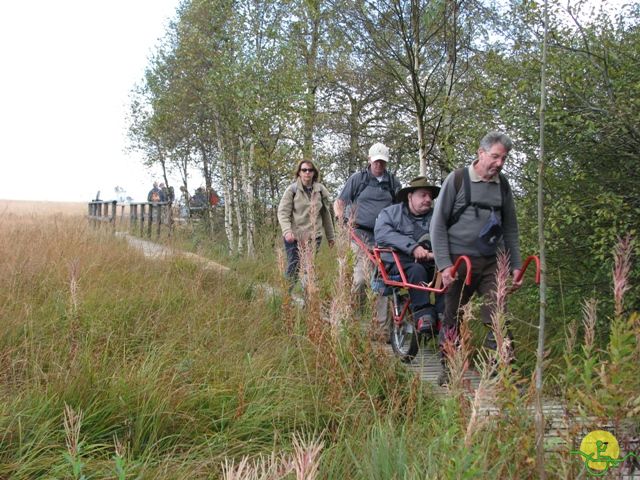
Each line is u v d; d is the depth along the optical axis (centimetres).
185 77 1576
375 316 509
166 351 523
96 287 711
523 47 616
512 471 280
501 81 628
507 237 536
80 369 445
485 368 300
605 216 519
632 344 267
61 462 354
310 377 488
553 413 343
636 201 552
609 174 578
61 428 391
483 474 264
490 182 525
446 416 299
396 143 1363
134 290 716
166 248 1033
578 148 581
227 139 1527
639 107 531
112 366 480
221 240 1614
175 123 1814
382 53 823
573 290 607
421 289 561
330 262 807
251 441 405
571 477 270
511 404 290
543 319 274
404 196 631
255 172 1452
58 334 548
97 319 593
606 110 543
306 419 435
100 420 404
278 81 1323
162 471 358
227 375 496
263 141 1350
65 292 668
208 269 902
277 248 683
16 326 553
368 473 341
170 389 440
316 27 1410
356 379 477
